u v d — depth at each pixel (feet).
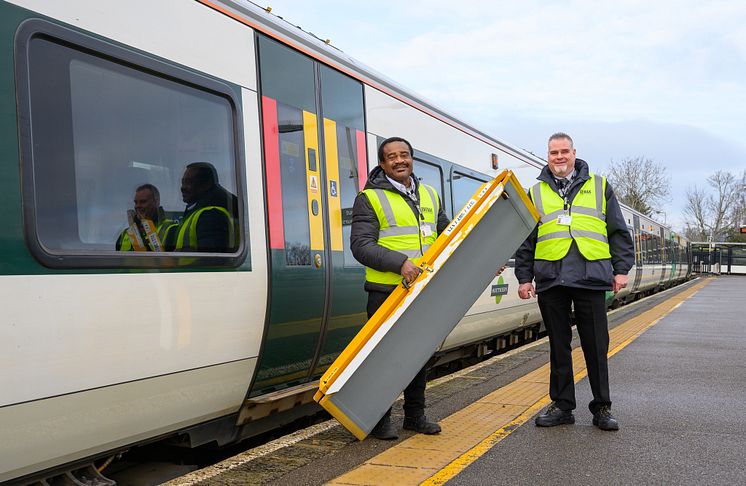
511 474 11.72
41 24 9.98
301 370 15.61
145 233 11.39
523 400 17.48
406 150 13.82
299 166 15.57
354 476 11.60
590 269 14.47
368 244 13.19
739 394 18.57
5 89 9.39
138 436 11.54
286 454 13.00
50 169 9.93
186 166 12.40
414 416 14.40
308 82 16.30
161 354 11.43
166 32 12.21
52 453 10.00
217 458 16.06
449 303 13.32
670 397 18.16
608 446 13.39
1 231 9.16
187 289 11.98
